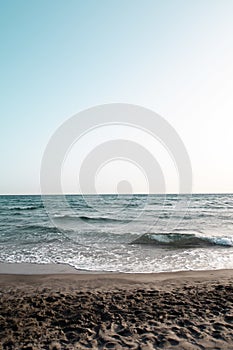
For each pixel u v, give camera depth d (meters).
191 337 4.03
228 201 45.75
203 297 5.70
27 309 5.16
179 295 5.89
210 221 21.36
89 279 7.52
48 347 3.82
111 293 6.17
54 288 6.73
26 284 7.13
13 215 25.98
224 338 3.99
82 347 3.82
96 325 4.47
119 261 9.66
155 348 3.76
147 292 6.19
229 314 4.78
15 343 3.93
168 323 4.49
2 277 7.81
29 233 15.77
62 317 4.79
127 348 3.78
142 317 4.74
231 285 6.55
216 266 9.04
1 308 5.23
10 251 11.28
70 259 9.96
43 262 9.56
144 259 9.96
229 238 13.60
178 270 8.52
